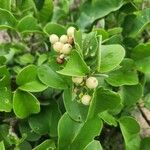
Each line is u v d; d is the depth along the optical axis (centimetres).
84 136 16
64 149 17
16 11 21
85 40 16
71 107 17
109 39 19
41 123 18
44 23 21
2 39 23
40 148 17
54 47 17
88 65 16
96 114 16
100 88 16
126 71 18
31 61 20
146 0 23
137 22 20
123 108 19
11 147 18
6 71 17
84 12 21
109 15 21
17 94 17
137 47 18
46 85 17
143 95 19
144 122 21
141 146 18
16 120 19
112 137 21
